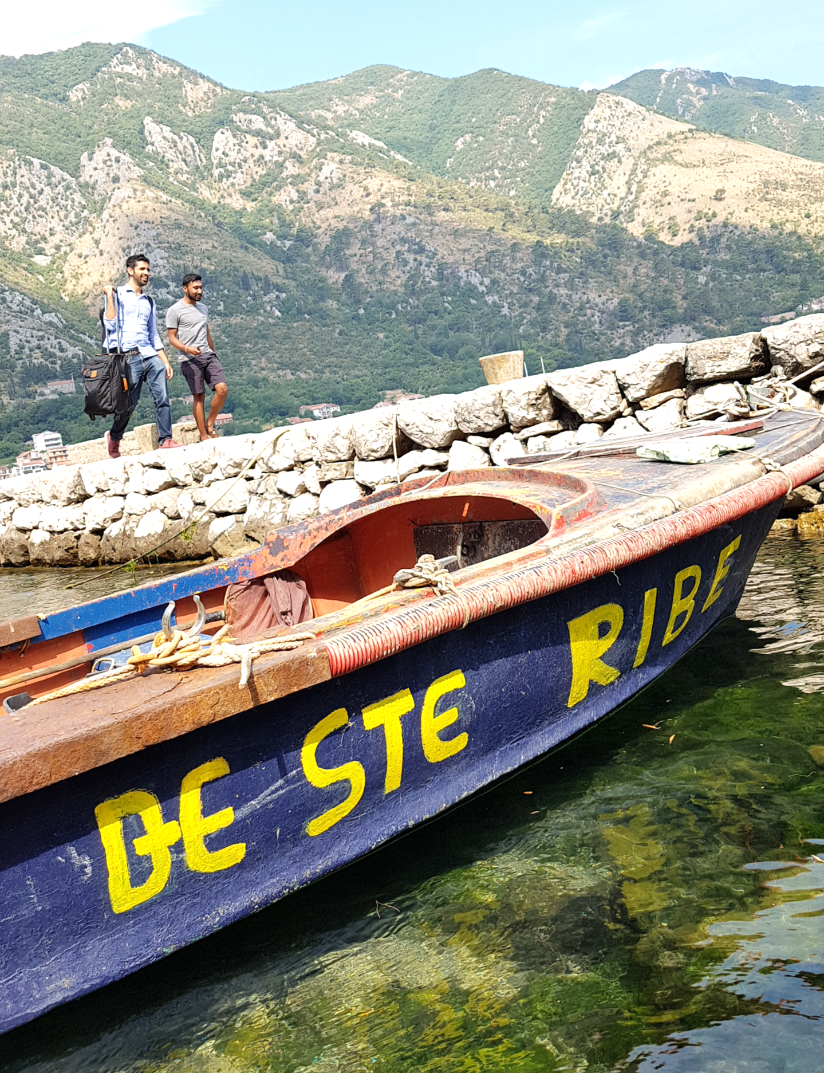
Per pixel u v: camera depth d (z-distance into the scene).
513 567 3.38
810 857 2.84
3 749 2.20
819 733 3.68
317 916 2.94
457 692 3.18
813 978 2.32
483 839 3.26
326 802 2.87
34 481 11.43
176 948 2.61
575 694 3.67
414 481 5.07
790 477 4.52
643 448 5.12
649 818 3.22
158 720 2.37
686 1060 2.12
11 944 2.32
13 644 4.00
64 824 2.35
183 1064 2.38
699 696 4.21
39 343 196.00
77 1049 2.47
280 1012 2.52
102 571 10.47
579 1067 2.15
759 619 5.12
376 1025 2.41
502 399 8.15
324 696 2.79
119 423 10.70
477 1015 2.38
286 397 172.50
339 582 4.90
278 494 9.55
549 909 2.78
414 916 2.86
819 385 6.90
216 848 2.64
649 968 2.45
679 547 4.00
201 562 10.01
